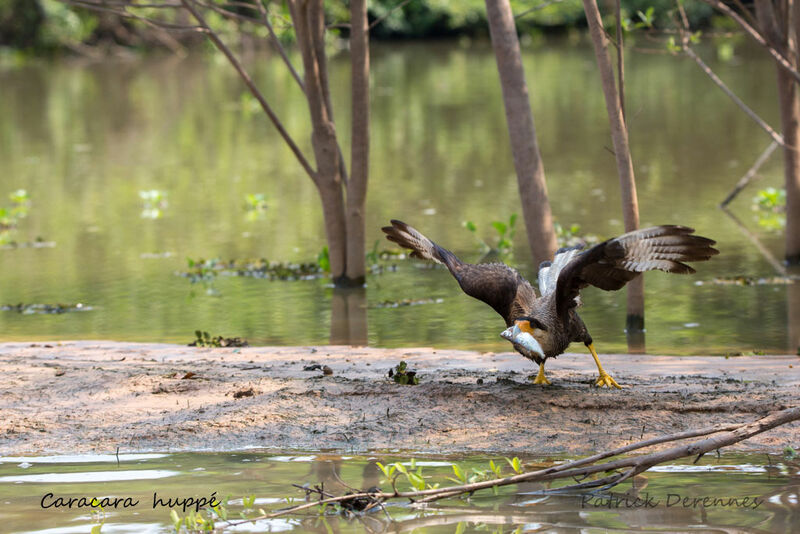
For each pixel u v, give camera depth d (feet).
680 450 24.11
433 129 103.91
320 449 27.25
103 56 197.67
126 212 70.85
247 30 199.11
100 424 29.17
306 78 49.80
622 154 40.78
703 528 21.22
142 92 142.51
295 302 48.39
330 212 51.26
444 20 216.54
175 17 196.75
